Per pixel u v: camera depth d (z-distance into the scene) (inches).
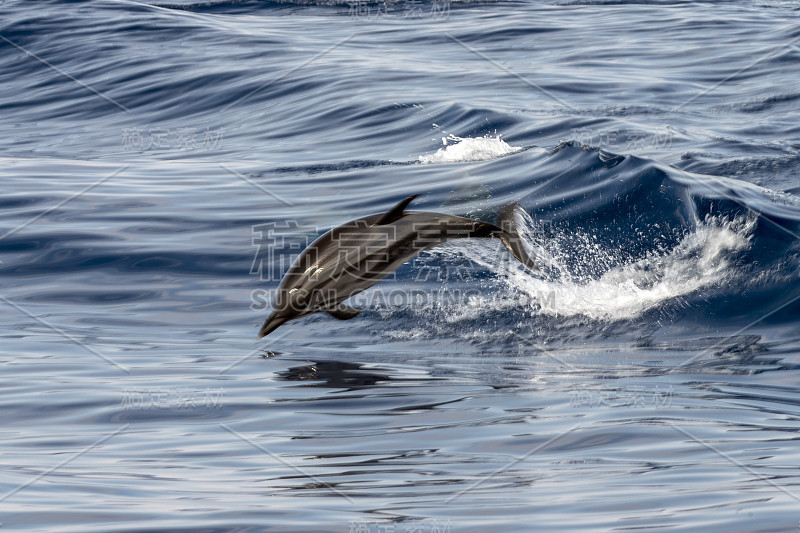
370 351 823.1
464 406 663.1
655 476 511.8
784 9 2928.2
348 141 1644.9
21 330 869.8
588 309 935.0
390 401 676.7
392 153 1536.7
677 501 470.0
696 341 850.8
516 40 2509.8
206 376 740.0
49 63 2469.2
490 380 736.3
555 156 1355.8
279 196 1322.6
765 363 777.6
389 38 2588.6
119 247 1116.5
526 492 490.9
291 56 2343.8
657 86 1919.3
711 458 542.0
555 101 1815.9
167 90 2154.3
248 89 2081.7
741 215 1090.7
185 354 806.5
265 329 670.5
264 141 1702.8
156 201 1314.0
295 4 3184.1
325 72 2140.7
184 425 625.3
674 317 911.7
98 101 2144.4
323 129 1745.8
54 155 1683.1
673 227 1097.4
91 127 1945.1
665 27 2620.6
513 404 666.8
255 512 463.8
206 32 2672.2
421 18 2925.7
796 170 1306.6
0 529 442.3
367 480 514.9
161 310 936.3
